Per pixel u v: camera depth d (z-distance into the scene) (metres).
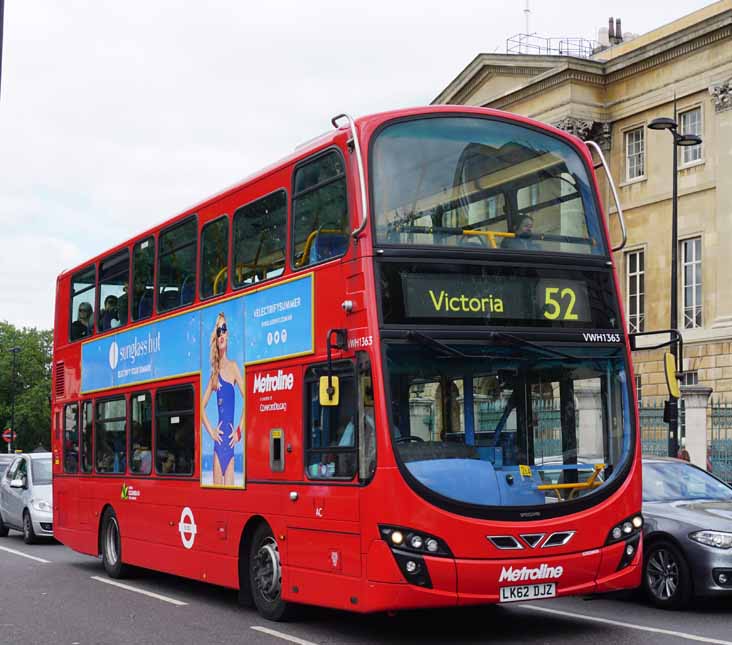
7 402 116.50
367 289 9.74
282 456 11.17
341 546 10.01
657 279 43.72
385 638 10.57
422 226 10.08
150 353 14.95
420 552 9.28
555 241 10.60
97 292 17.36
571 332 10.35
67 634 11.32
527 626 11.20
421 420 9.62
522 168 10.68
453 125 10.51
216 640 10.66
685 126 43.12
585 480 10.02
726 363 40.38
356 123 10.22
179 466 13.84
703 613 11.98
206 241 13.45
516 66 47.88
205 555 13.02
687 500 13.39
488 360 9.96
